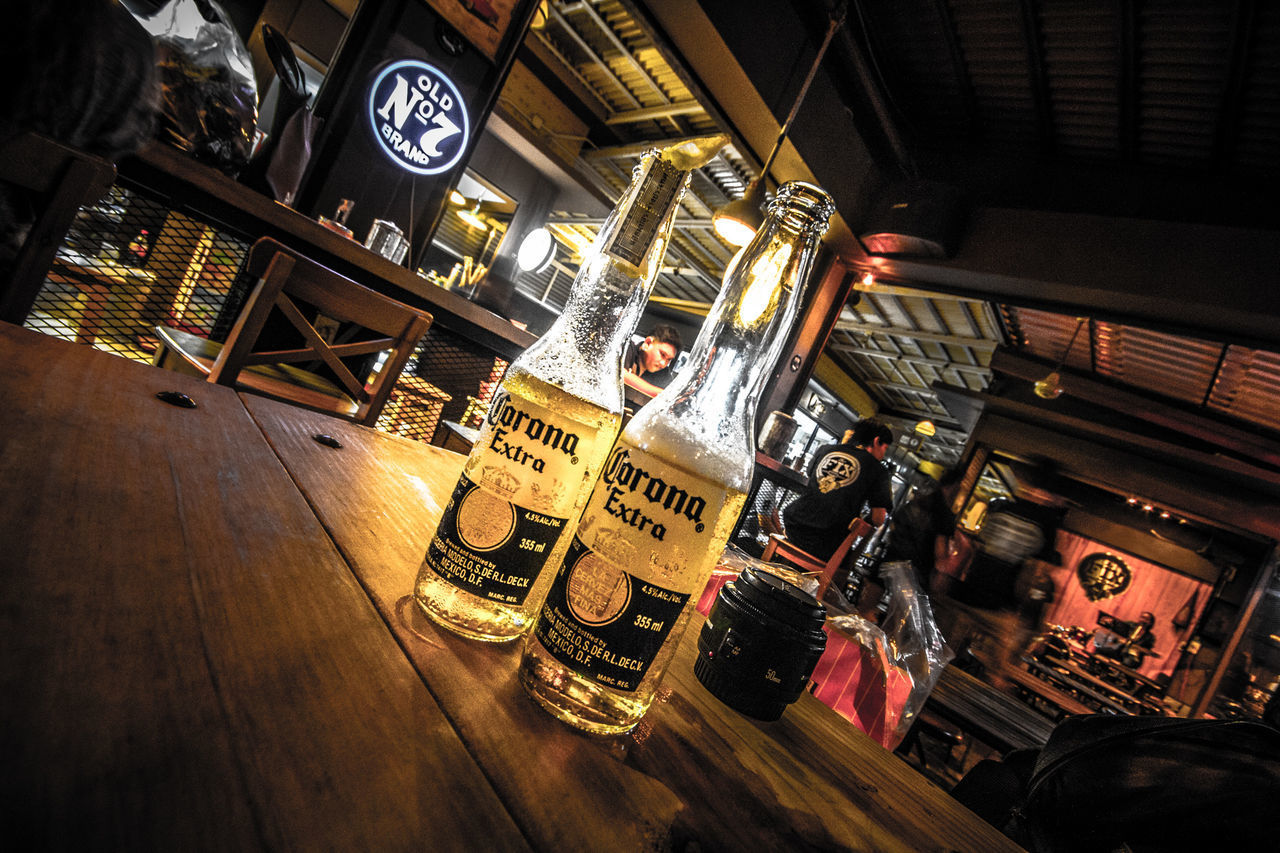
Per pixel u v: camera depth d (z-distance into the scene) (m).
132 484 0.49
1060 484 12.32
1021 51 4.27
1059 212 4.80
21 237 1.10
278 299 1.39
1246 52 3.54
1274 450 7.33
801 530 3.83
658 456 0.45
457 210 9.63
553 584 0.47
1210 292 4.11
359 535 0.59
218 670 0.34
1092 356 8.02
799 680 0.62
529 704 0.45
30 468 0.45
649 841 0.36
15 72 1.04
